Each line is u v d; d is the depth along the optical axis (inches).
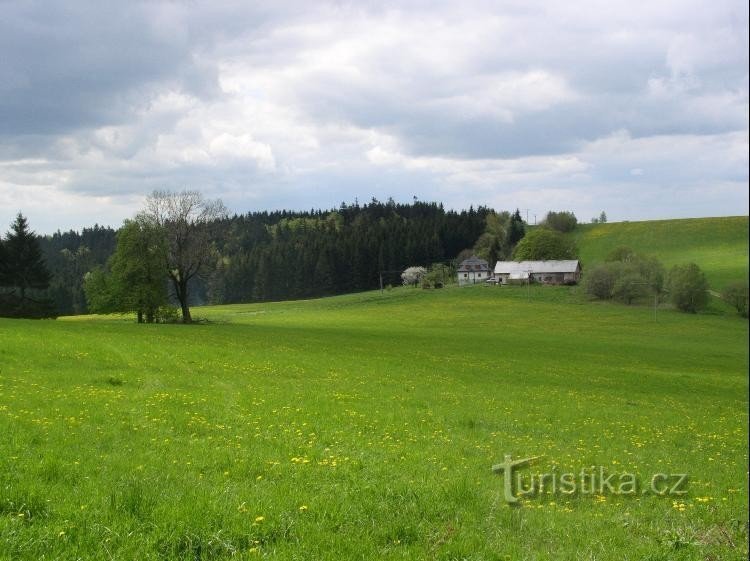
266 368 1557.6
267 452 589.6
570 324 4682.6
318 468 521.0
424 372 1734.7
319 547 347.3
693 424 1104.8
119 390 1026.7
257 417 812.6
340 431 737.6
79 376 1174.3
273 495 424.8
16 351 1485.0
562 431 904.3
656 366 2511.1
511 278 7583.7
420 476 514.3
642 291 5689.0
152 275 3878.0
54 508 383.6
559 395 1433.3
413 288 7460.6
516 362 2271.2
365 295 7066.9
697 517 458.9
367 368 1720.0
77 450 557.9
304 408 922.7
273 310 6097.4
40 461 492.1
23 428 639.1
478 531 392.2
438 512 416.8
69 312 6525.6
